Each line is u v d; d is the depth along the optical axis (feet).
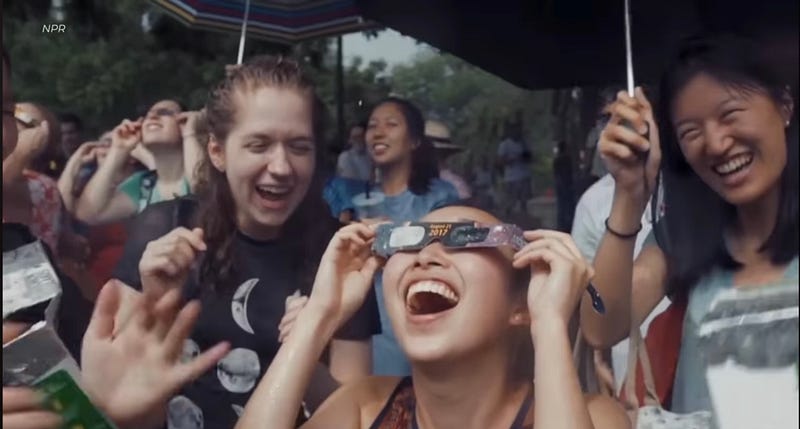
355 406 5.68
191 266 5.86
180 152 5.89
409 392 5.68
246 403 5.79
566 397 5.15
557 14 5.91
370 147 5.89
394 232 5.59
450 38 5.97
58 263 5.74
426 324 5.55
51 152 5.77
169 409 5.83
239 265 5.85
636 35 5.90
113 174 5.84
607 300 5.69
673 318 5.77
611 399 5.60
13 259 5.68
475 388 5.57
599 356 5.65
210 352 5.84
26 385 5.63
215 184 5.87
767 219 5.73
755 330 5.71
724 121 5.74
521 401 5.58
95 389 5.75
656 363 5.71
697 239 5.74
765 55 5.77
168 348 5.82
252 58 5.94
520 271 5.52
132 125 5.85
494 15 5.96
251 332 5.84
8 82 5.71
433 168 5.86
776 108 5.75
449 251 5.53
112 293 5.80
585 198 5.78
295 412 5.38
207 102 5.89
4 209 5.67
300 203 5.88
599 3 5.91
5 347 5.62
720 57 5.78
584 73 5.91
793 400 5.68
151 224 5.85
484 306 5.50
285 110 5.87
